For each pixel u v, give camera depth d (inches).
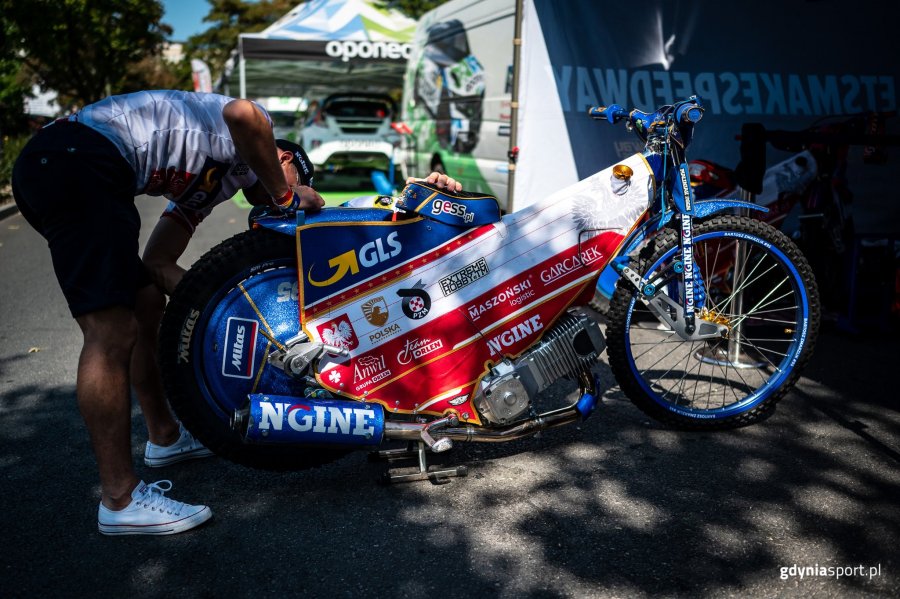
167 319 97.0
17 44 644.7
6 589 81.9
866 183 215.8
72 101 1226.6
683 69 234.2
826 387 144.3
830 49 238.4
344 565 86.6
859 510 98.3
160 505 92.7
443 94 346.3
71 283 86.8
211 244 304.0
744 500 100.8
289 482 107.0
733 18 233.3
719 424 122.3
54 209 85.7
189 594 81.4
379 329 102.7
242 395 102.0
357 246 101.0
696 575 84.3
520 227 106.7
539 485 105.4
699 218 119.0
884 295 178.1
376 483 106.3
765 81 237.5
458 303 104.9
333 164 495.8
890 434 122.6
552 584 82.7
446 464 111.9
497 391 104.1
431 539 91.9
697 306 118.3
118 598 80.5
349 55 486.9
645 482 106.0
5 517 97.3
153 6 985.5
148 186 93.4
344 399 103.1
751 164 154.4
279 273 101.6
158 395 109.3
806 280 120.8
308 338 100.0
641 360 158.6
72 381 149.6
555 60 230.2
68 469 111.0
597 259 110.3
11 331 186.1
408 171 421.4
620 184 110.2
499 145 277.7
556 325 110.1
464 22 313.3
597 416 129.4
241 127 88.1
